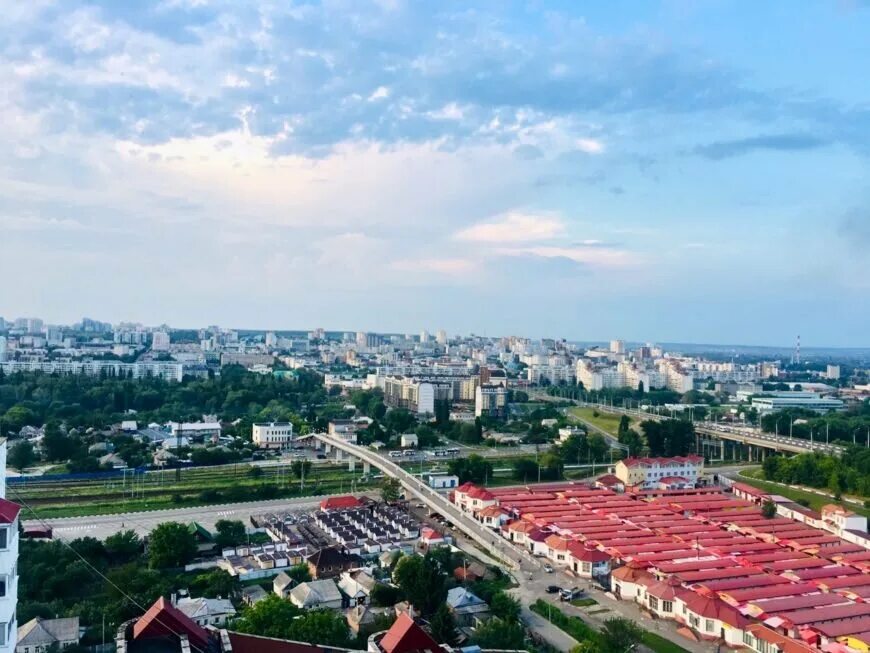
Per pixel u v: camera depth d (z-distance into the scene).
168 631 106.06
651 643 191.50
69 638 175.62
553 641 189.38
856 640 179.62
